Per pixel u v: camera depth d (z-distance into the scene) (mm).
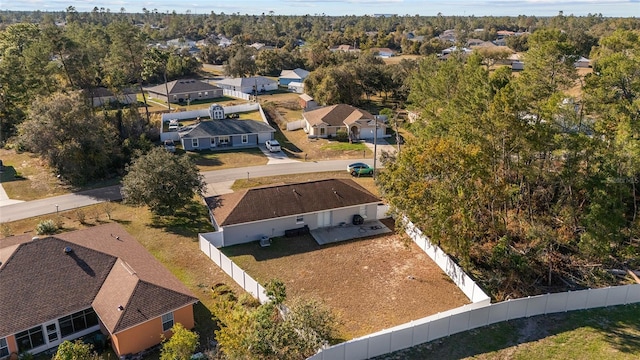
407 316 26859
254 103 82750
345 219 38531
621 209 29828
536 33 45125
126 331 22516
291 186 38219
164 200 38406
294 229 36594
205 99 90812
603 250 29703
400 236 35594
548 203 35875
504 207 35750
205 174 51094
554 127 31344
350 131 64438
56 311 23438
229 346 20312
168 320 24031
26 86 61938
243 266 32094
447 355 23156
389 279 30719
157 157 39344
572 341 24359
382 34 170750
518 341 24328
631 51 46188
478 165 29750
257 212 35594
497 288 30047
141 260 28062
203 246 33625
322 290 29391
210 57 139000
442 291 29422
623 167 30312
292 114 79375
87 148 48000
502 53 106062
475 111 34406
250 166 54125
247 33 183625
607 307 27703
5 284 23578
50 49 64000
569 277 31672
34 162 53438
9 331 21875
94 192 45562
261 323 21234
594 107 37188
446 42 156375
